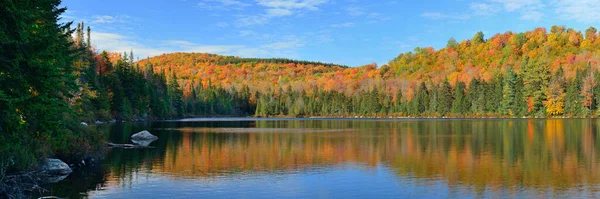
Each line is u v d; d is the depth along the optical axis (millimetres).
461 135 54000
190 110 159500
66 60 25781
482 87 128875
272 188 21797
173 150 37375
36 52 15125
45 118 17203
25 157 20438
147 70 129375
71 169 26562
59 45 25344
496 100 125062
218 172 26266
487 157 32344
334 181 23453
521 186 21969
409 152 35781
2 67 14203
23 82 14664
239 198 19797
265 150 37562
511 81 121812
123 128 67688
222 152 36125
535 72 119500
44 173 23781
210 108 164875
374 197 19953
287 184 22719
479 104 127625
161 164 29312
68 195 20141
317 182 23219
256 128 73375
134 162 30266
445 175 24984
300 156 33500
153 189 21500
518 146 39875
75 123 29781
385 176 24812
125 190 21234
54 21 24797
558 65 134375
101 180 23641
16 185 19266
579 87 112000
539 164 28766
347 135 55281
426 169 27078
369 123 95500
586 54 152750
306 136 53812
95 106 82312
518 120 101812
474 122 94062
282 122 105062
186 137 51812
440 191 20984
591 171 25969
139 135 47812
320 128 73688
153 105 113250
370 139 48656
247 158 32375
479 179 23750
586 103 110312
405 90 157500
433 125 81688
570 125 75062
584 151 35594
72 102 56906
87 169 27172
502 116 122625
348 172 26172
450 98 135250
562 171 26062
